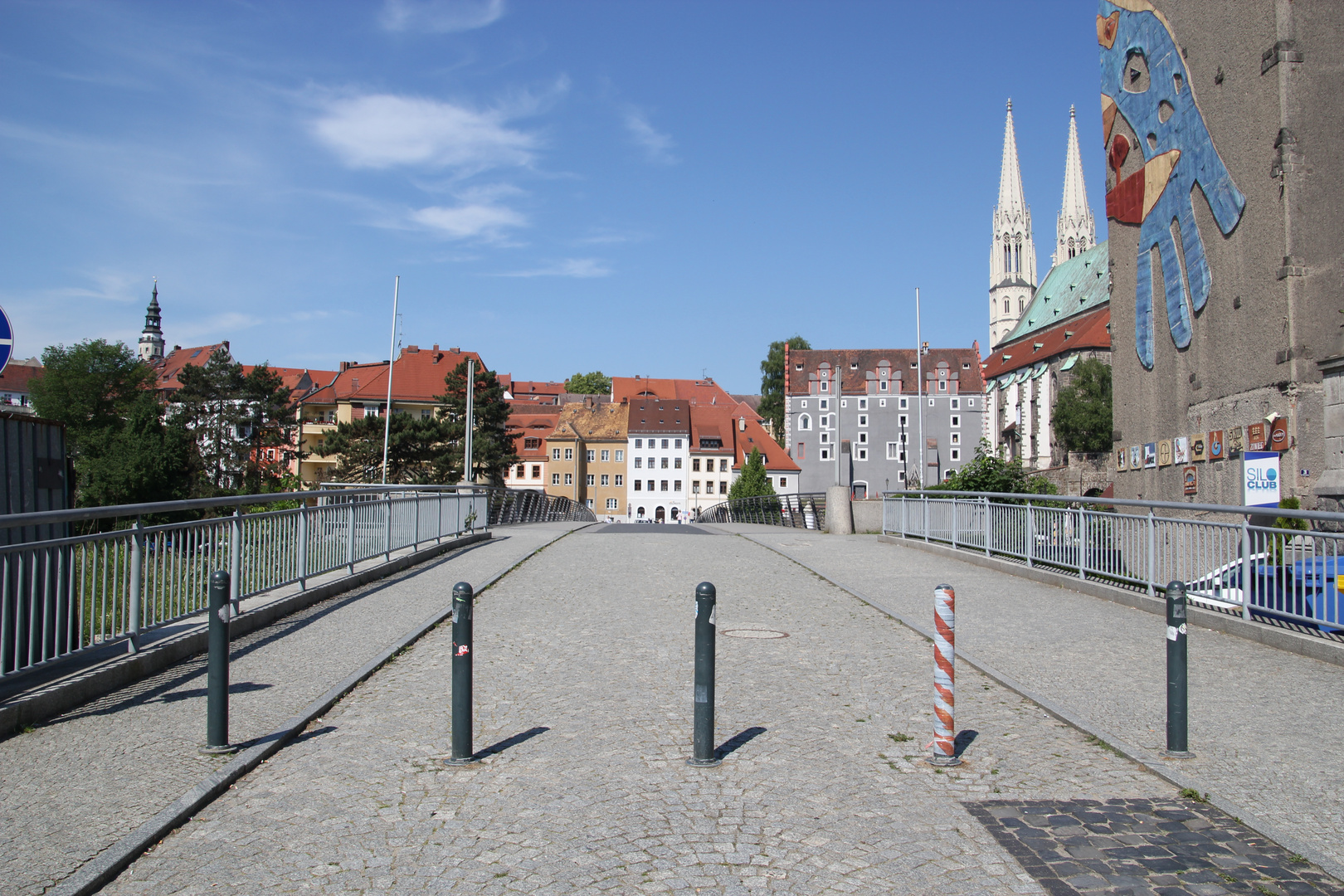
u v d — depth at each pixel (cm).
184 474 6444
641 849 504
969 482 2589
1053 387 9275
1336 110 1822
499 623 1128
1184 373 2202
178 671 868
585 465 11044
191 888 459
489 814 552
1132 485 2466
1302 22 1828
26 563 717
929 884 464
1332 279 1809
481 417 6981
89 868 465
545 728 718
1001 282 13075
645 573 1590
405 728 714
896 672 896
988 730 715
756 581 1511
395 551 1638
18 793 564
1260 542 1024
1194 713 749
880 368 12112
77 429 7581
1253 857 496
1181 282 2206
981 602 1291
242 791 588
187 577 941
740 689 830
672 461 11044
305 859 491
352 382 9875
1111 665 917
